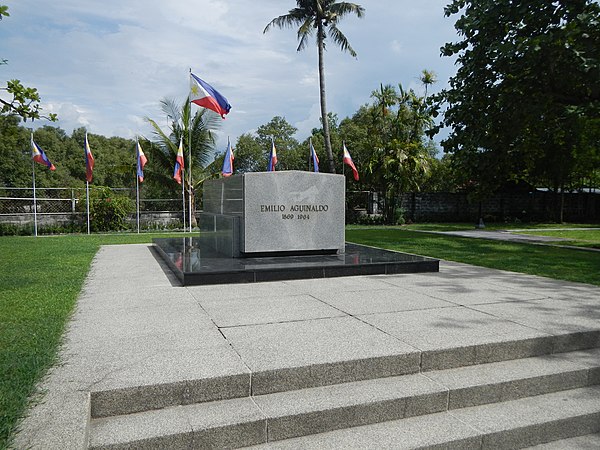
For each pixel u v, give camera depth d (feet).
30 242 45.06
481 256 35.27
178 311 16.79
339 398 10.73
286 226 27.96
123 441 8.78
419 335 13.84
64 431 8.00
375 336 13.71
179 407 10.22
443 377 12.11
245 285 22.13
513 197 96.89
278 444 9.73
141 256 33.27
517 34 40.01
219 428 9.37
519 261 32.17
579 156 69.56
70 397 9.34
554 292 20.93
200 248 33.58
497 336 13.83
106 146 152.66
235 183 28.68
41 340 12.96
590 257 34.68
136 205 68.69
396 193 81.15
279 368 11.03
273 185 27.50
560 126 41.78
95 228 65.26
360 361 11.75
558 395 12.43
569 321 15.72
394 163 76.95
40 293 19.39
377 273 25.75
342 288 21.49
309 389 11.25
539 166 76.38
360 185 89.86
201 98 47.73
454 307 17.67
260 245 27.45
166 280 23.31
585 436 11.40
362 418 10.53
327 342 13.08
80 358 11.68
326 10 77.82
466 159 44.06
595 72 31.83
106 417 9.75
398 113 82.43
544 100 37.63
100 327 14.60
